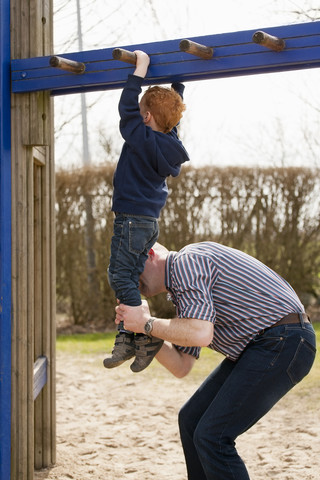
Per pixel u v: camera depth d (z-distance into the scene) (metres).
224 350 2.76
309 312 9.90
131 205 2.80
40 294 3.82
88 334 9.17
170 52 2.80
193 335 2.51
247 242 9.90
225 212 9.73
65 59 2.84
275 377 2.56
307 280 10.05
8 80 3.11
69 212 9.83
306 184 9.79
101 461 4.13
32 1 3.15
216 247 2.76
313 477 3.72
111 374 6.52
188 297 2.58
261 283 2.68
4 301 3.10
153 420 5.03
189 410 2.95
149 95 2.87
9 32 3.14
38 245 3.79
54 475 3.83
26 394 3.22
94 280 9.91
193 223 9.68
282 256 9.92
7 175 3.11
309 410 4.98
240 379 2.58
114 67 2.90
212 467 2.57
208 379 2.99
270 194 9.78
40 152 3.60
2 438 3.11
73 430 4.80
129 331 3.00
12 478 3.19
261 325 2.63
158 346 2.96
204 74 2.92
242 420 2.58
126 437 4.63
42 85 3.04
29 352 3.24
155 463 4.11
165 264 2.78
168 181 9.66
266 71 2.81
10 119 3.15
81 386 6.10
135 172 2.79
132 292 2.78
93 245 9.86
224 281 2.66
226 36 2.71
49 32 3.57
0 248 3.08
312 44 2.56
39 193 3.78
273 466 3.95
